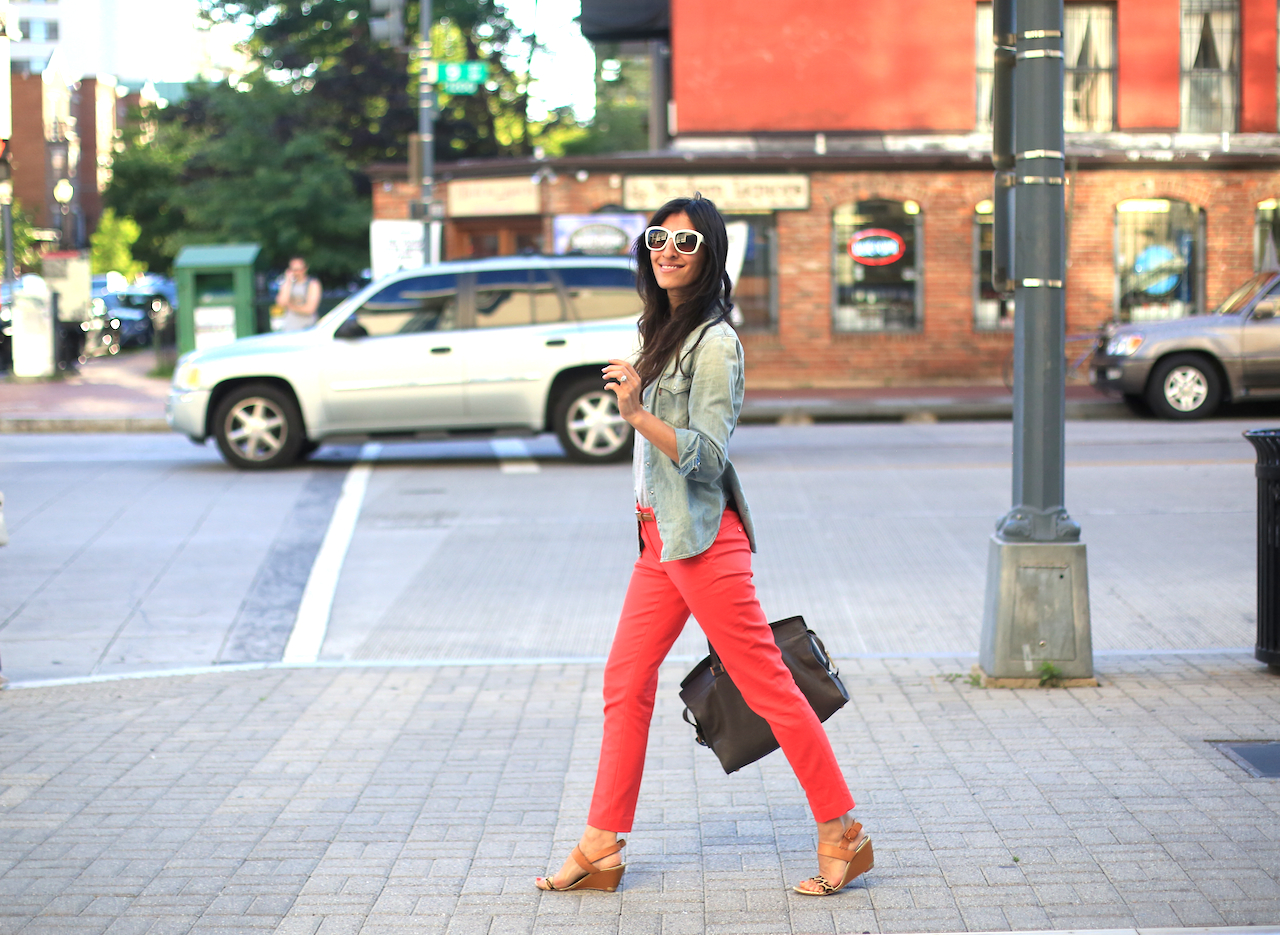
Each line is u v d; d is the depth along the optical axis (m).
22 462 14.38
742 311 22.53
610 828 3.90
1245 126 22.66
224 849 4.29
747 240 22.38
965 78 22.48
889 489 11.91
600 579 8.75
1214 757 4.95
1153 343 17.41
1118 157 21.89
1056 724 5.42
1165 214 22.36
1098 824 4.32
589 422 13.86
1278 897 3.74
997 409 19.22
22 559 9.41
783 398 20.39
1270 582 6.06
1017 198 6.02
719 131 22.59
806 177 22.20
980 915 3.68
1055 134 5.98
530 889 3.96
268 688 6.29
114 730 5.62
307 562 9.33
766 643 3.80
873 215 22.36
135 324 33.72
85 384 23.83
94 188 81.38
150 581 8.80
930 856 4.11
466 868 4.13
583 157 22.20
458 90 18.42
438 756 5.25
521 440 16.22
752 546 3.87
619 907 3.82
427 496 11.98
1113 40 22.64
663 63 25.48
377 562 9.33
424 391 13.73
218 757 5.25
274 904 3.87
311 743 5.43
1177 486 11.63
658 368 3.70
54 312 24.44
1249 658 6.40
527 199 22.42
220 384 13.77
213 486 12.59
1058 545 6.00
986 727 5.41
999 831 4.29
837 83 22.50
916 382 22.52
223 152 31.42
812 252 22.34
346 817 4.58
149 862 4.19
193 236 31.92
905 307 22.52
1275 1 22.48
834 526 10.29
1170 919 3.61
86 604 8.21
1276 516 6.02
